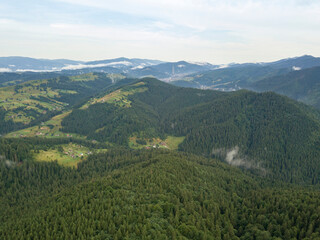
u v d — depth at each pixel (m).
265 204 173.00
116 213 133.88
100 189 173.38
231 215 162.25
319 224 139.00
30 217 148.88
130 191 166.25
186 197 163.38
